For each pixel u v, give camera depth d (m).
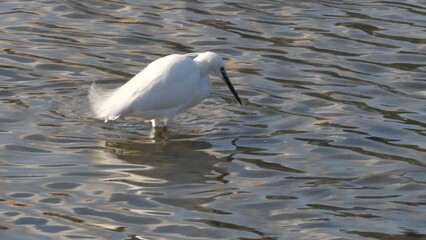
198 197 12.64
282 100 16.44
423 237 11.62
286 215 12.17
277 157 14.13
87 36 19.22
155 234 11.47
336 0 21.75
